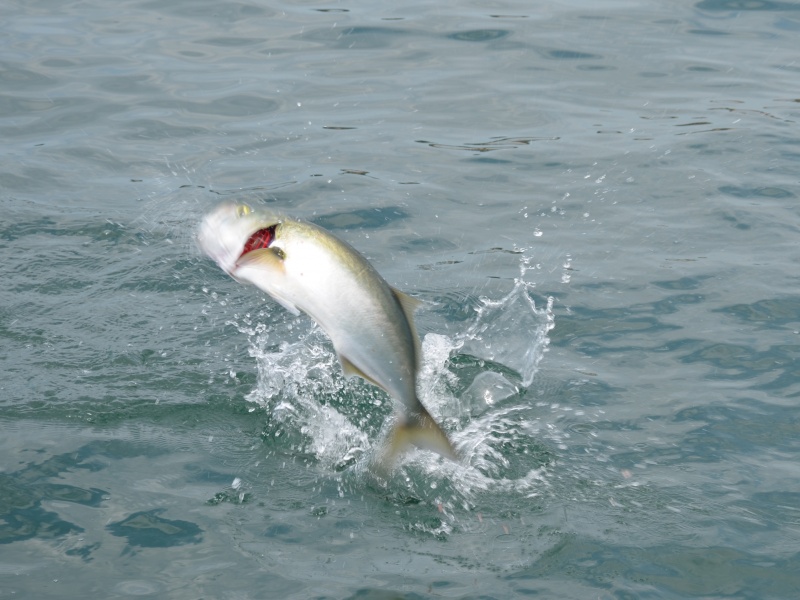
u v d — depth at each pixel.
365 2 29.66
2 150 19.78
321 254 8.70
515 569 8.95
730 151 19.77
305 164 19.45
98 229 16.42
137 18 27.83
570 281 14.98
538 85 23.59
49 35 26.30
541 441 11.05
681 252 15.85
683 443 10.97
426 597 8.57
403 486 10.23
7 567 8.82
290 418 11.62
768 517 9.68
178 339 13.33
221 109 22.14
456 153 20.03
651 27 27.39
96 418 11.42
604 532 9.47
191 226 16.59
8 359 12.59
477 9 28.95
